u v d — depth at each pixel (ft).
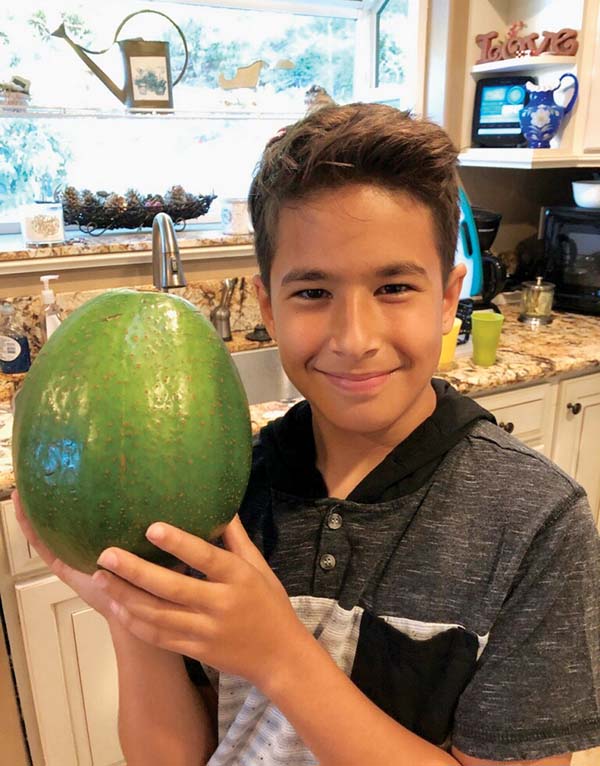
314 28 6.91
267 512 2.10
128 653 2.09
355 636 1.92
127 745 2.12
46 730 4.13
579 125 6.17
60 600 3.94
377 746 1.62
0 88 5.17
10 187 5.98
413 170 1.66
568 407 5.65
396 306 1.72
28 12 5.55
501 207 7.53
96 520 1.26
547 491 1.87
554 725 1.75
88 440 1.24
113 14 5.86
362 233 1.63
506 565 1.81
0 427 4.11
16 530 3.69
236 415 1.39
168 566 1.38
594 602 1.82
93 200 5.77
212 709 2.27
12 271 5.23
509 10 6.59
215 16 6.30
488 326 5.05
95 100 5.94
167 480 1.25
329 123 1.74
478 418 2.07
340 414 1.81
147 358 1.28
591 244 6.46
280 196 1.74
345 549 1.94
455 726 1.86
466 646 1.83
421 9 6.46
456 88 6.59
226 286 6.03
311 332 1.75
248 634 1.38
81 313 1.36
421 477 1.94
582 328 6.26
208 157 6.75
